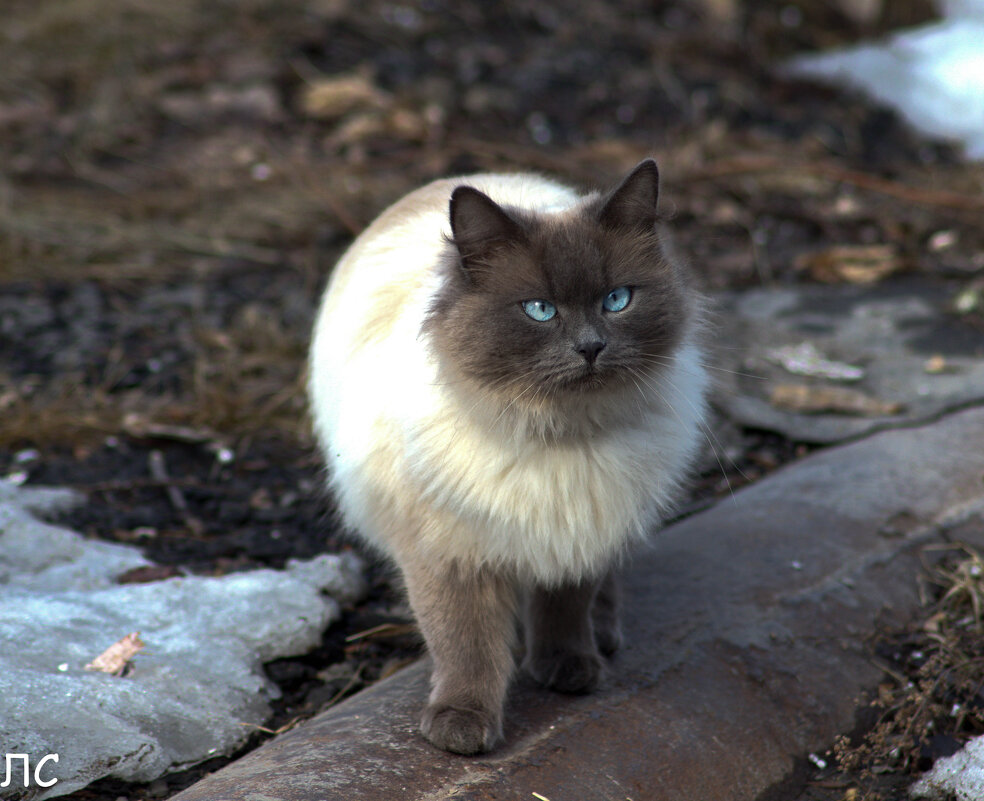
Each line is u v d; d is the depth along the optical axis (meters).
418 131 10.37
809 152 10.36
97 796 3.88
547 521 3.84
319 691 4.58
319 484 6.05
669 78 11.35
